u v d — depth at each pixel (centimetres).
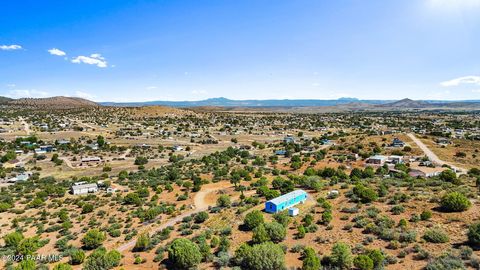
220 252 3559
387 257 2870
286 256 3244
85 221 5941
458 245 2909
